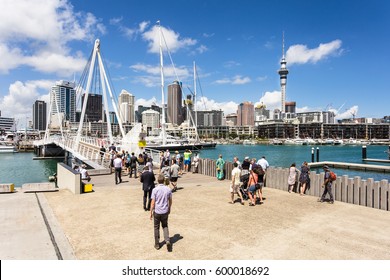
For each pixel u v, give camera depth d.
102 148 33.41
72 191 15.03
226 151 133.25
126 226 9.41
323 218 10.34
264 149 154.25
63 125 132.62
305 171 14.24
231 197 12.74
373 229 9.15
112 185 17.33
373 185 11.98
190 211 11.24
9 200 13.09
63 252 7.30
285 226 9.40
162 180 7.54
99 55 46.00
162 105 100.50
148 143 105.38
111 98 46.94
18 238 8.28
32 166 64.19
